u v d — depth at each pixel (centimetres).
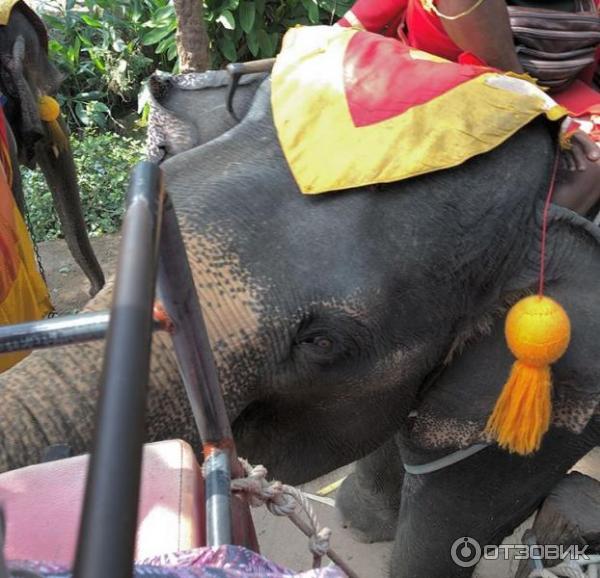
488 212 164
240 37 576
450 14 171
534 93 168
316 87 173
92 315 73
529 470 198
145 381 44
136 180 63
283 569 75
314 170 162
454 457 196
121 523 39
